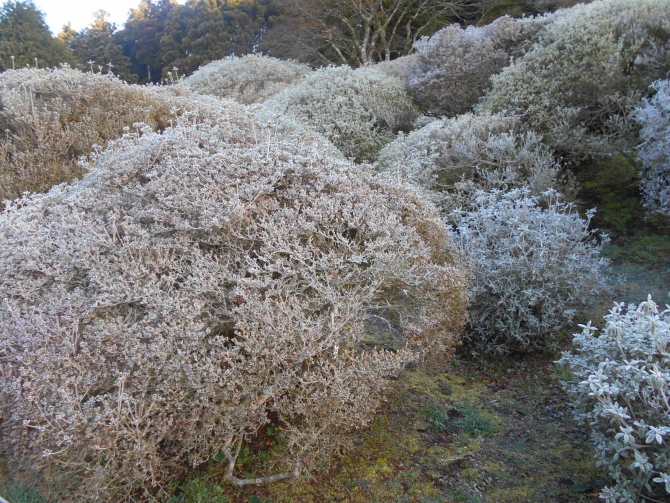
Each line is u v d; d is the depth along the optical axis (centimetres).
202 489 244
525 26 833
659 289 436
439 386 343
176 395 217
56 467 218
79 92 547
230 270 256
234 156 300
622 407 220
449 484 253
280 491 247
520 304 364
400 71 1018
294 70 1426
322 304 252
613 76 597
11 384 221
